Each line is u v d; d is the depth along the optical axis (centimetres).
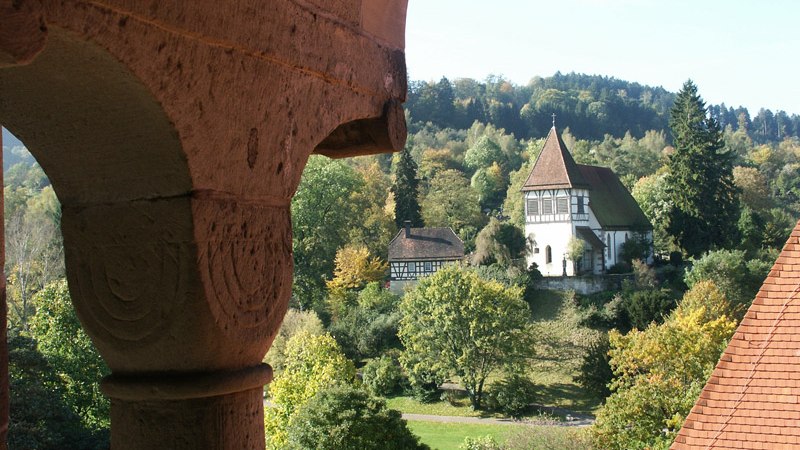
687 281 5147
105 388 288
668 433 2345
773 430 820
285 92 318
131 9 240
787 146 11625
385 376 4141
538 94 15050
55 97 259
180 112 263
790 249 888
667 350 2586
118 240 280
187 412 283
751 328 871
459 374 3981
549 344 4734
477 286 3953
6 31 209
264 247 309
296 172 329
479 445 2948
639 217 6294
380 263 5712
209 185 278
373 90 387
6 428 227
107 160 273
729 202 6128
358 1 371
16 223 3325
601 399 3938
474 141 11319
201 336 277
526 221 5975
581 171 6134
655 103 17488
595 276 5494
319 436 2281
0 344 226
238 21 285
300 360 2767
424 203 7656
